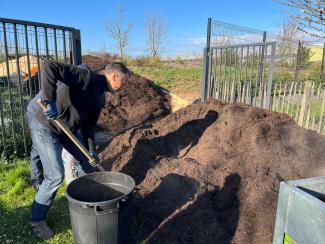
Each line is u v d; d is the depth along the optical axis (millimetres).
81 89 2902
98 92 3055
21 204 3771
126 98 8211
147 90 8742
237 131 4281
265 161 3605
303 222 1713
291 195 1791
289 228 1830
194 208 3201
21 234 3240
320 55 16453
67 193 2557
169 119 5656
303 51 13172
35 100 3070
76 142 2990
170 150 4820
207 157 4035
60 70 2686
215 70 8266
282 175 3467
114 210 2492
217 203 3264
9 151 5102
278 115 4801
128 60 18875
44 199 3104
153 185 3713
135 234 3201
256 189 3232
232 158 3805
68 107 3002
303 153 3826
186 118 5531
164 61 20344
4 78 7551
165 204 3381
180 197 3400
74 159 3836
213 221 3068
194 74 14102
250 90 7383
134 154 4445
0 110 4855
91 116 3297
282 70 13258
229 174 3537
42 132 2990
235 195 3291
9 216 3518
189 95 11266
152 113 8086
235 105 5090
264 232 2867
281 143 3961
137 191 3680
